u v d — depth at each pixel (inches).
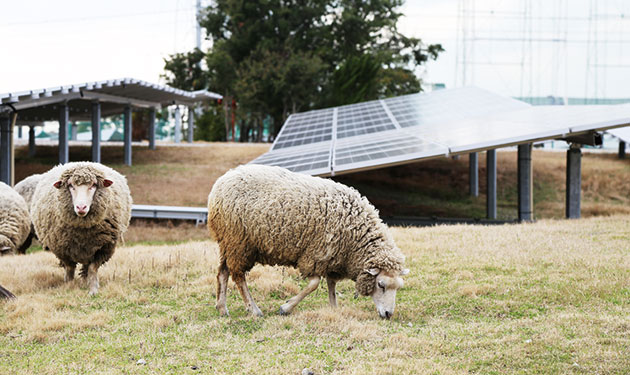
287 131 1170.6
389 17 2335.1
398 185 1284.4
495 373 189.6
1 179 896.3
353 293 315.3
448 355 208.8
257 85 1935.3
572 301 277.0
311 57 2028.8
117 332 245.0
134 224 764.6
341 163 635.5
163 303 299.0
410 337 227.3
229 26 2188.7
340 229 263.6
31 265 403.2
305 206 261.7
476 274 343.3
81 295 314.7
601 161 1438.2
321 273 269.0
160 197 984.3
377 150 689.6
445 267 361.4
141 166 1262.3
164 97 1332.4
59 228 321.7
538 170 1366.9
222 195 270.4
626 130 1257.4
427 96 1402.6
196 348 219.1
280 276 344.2
